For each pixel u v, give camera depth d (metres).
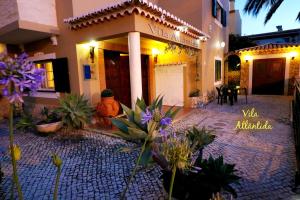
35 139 5.36
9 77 0.93
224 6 12.66
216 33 11.08
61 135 5.56
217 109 8.53
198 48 8.45
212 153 4.10
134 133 2.08
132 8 4.43
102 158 4.06
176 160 1.33
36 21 5.75
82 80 6.02
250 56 13.26
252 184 2.96
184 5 8.79
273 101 10.34
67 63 6.12
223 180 2.19
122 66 7.93
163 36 5.74
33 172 3.58
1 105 7.57
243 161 3.72
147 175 3.35
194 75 9.05
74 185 3.14
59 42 6.25
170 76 9.36
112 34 4.97
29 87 0.99
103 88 6.77
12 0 5.50
